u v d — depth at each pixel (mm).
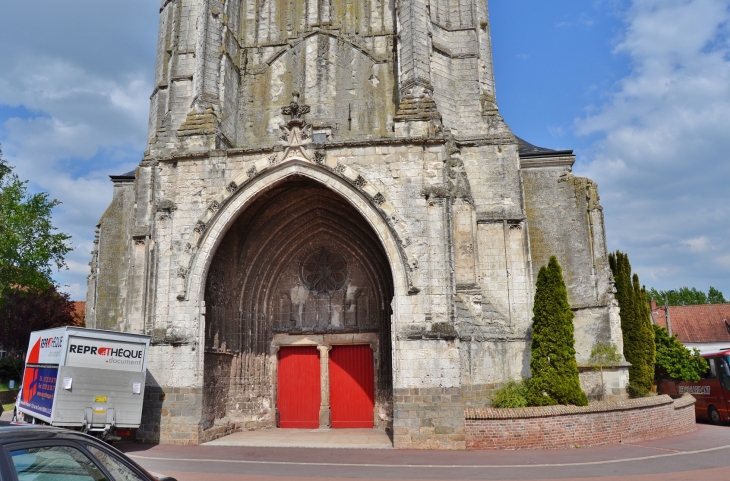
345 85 24094
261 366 23484
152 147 25125
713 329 54156
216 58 22844
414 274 18359
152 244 20016
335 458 15930
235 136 23750
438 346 17906
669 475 13125
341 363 23719
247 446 18312
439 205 18750
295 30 25156
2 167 34875
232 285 22438
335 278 24344
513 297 22281
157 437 18734
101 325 25719
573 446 17594
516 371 21094
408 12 21828
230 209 19875
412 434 17531
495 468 14188
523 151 27172
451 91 24266
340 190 19297
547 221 25500
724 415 26000
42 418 16391
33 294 45719
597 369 23031
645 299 27391
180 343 19094
